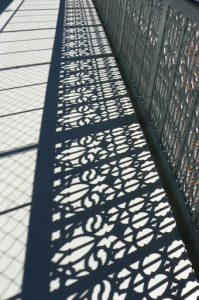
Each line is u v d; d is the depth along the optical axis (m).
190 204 2.66
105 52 6.38
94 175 3.23
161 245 2.56
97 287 2.24
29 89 4.80
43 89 4.82
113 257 2.45
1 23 8.12
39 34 7.29
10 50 6.30
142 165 3.40
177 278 2.32
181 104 2.83
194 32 2.55
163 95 3.35
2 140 3.67
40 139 3.71
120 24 5.86
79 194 3.00
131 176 3.25
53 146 3.61
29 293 2.18
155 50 3.55
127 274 2.33
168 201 2.98
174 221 2.78
